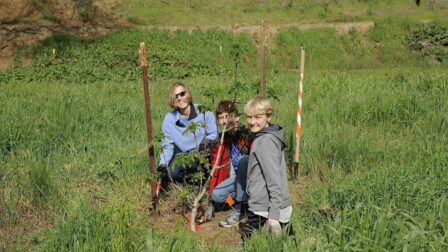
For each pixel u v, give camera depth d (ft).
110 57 71.82
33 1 86.02
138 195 20.17
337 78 43.91
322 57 83.35
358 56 84.48
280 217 14.11
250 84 18.99
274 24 90.53
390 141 25.95
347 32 87.30
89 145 25.09
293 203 19.35
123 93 43.86
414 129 28.32
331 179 21.35
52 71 65.77
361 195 17.48
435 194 17.58
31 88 50.16
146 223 18.07
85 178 21.24
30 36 78.23
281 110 32.78
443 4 99.86
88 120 29.71
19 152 23.79
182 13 91.81
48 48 76.69
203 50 79.15
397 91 37.76
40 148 24.21
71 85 55.98
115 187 20.66
